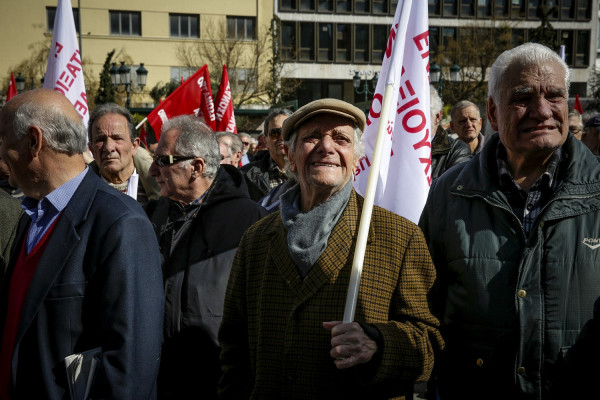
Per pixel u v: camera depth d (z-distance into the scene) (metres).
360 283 2.00
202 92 6.04
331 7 38.72
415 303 2.03
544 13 33.69
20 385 1.88
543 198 2.12
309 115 2.08
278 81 30.23
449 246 2.19
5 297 2.03
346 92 39.75
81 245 1.94
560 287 1.99
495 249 2.08
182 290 2.73
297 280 2.07
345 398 1.98
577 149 2.12
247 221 2.89
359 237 1.91
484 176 2.18
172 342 2.69
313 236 2.08
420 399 4.18
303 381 2.01
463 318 2.13
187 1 33.22
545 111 1.99
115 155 3.51
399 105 3.09
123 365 1.86
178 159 2.89
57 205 2.01
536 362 1.99
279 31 33.88
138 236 1.99
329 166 2.10
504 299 2.04
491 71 2.18
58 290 1.90
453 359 2.18
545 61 2.02
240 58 31.88
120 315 1.89
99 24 32.44
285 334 2.06
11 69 31.69
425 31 3.08
